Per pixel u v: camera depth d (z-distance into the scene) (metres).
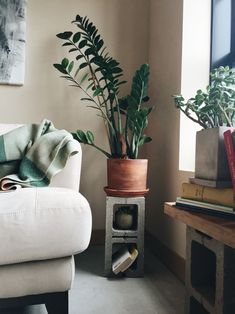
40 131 1.45
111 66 1.76
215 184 0.95
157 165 1.95
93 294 1.35
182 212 1.01
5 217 0.91
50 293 1.00
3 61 2.03
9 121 2.06
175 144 1.67
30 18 2.09
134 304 1.26
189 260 1.12
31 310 1.21
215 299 0.93
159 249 1.86
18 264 0.96
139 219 1.62
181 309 1.22
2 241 0.91
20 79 2.05
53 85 2.12
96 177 2.15
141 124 1.66
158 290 1.41
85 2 2.16
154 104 2.02
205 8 1.65
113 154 1.72
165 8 1.88
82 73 2.13
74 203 0.97
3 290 0.95
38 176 1.27
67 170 1.33
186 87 1.63
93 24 2.16
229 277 0.89
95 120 2.16
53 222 0.94
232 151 0.90
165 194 1.80
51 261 0.99
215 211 0.94
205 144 1.03
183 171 1.56
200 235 1.03
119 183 1.62
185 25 1.63
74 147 1.32
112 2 2.19
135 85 1.72
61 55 2.12
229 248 0.89
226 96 1.06
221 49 1.66
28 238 0.92
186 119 1.62
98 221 2.15
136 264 1.58
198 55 1.64
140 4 2.20
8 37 2.03
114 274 1.57
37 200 0.96
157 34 2.02
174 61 1.72
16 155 1.37
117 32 2.20
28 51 2.09
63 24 2.12
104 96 1.93
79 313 1.18
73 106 2.14
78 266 1.71
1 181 1.18
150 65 2.14
